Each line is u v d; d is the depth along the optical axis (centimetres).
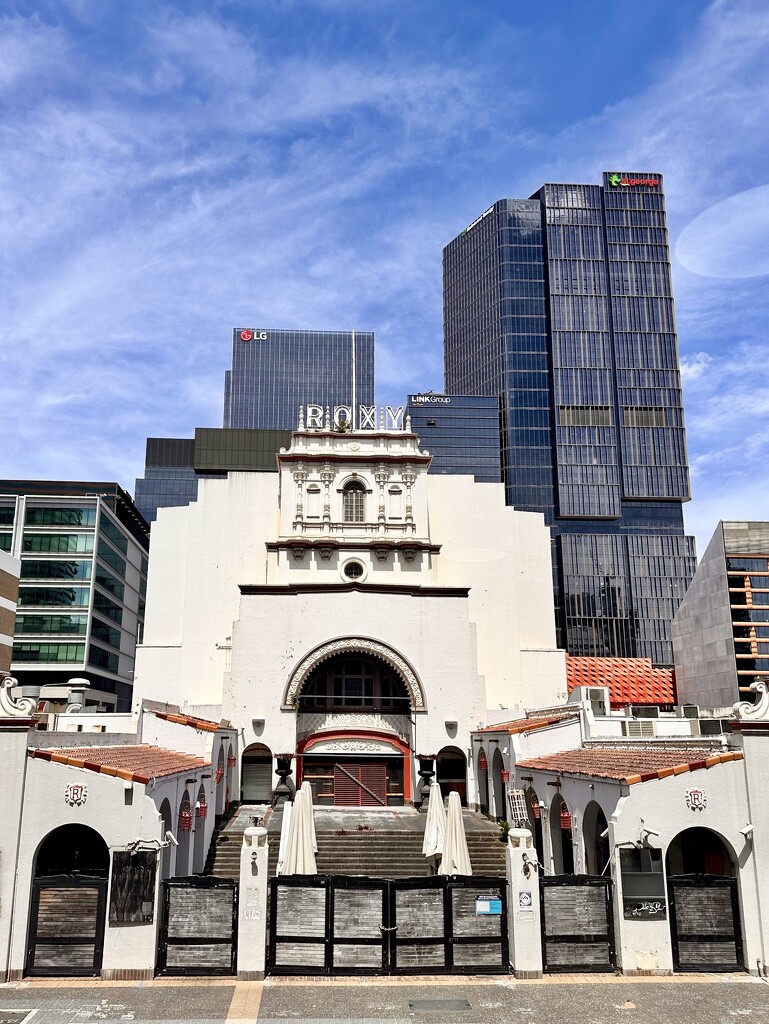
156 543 5838
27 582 9181
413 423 17525
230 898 2261
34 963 2184
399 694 5012
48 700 4791
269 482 5788
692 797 2377
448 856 2900
